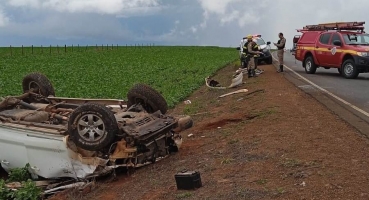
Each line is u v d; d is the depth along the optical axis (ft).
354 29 72.84
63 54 208.03
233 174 21.68
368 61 64.28
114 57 190.80
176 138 30.30
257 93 49.24
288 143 25.43
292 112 35.29
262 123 32.73
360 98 43.78
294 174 20.01
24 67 128.36
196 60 164.35
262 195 18.25
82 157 26.32
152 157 27.94
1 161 29.01
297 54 78.89
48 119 29.73
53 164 26.89
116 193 24.14
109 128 25.53
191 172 21.01
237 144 27.53
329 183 18.45
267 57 99.55
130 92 31.01
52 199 24.98
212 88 63.62
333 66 69.67
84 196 24.85
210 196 19.22
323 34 72.64
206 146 29.84
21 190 24.91
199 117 43.04
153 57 191.52
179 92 64.90
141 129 26.58
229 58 177.88
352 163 20.88
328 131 27.89
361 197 17.02
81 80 86.94
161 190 21.81
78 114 25.75
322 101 41.16
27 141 27.20
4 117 28.94
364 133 26.94
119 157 26.20
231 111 41.45
